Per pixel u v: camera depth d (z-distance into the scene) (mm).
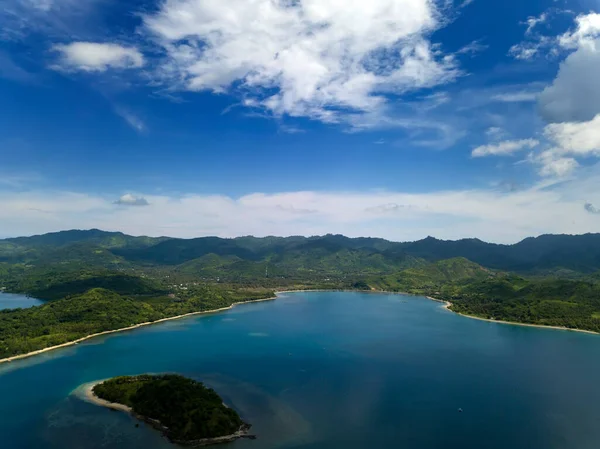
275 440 135625
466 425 148375
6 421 146750
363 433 141125
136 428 141875
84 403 161500
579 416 157250
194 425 137625
